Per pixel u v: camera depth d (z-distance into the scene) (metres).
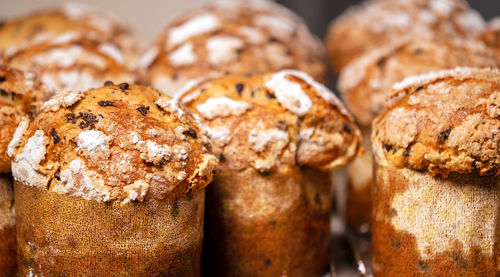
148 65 0.86
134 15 1.25
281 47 0.86
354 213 0.83
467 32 0.92
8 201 0.64
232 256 0.67
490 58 0.79
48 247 0.58
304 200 0.68
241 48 0.83
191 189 0.59
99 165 0.57
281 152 0.66
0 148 0.62
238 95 0.67
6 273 0.65
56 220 0.58
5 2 1.20
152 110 0.60
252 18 0.88
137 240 0.58
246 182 0.66
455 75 0.63
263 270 0.67
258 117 0.66
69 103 0.59
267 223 0.66
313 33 1.38
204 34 0.85
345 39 1.02
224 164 0.66
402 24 0.94
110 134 0.57
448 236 0.61
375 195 0.66
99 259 0.57
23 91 0.66
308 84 0.69
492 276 0.62
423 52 0.80
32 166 0.58
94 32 0.93
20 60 0.83
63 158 0.57
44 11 1.01
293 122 0.66
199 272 0.63
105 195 0.56
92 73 0.83
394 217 0.64
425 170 0.62
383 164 0.64
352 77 0.84
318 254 0.70
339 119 0.69
